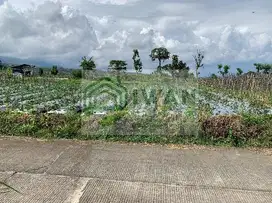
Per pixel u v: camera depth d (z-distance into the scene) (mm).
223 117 6520
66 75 47594
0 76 31797
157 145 5930
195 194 3945
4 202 3635
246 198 3869
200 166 4879
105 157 5195
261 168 4855
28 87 23750
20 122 6621
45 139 6160
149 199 3791
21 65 49562
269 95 15852
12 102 13953
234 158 5293
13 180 4227
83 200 3730
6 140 6031
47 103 13625
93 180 4285
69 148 5637
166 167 4805
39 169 4621
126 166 4809
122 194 3902
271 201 3807
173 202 3732
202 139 6125
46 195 3832
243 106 11586
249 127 6215
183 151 5609
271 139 6070
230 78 23438
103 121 6367
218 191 4039
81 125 6457
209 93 17844
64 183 4180
